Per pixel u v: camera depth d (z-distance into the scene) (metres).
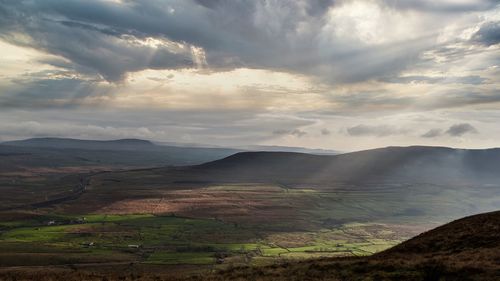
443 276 32.00
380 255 43.91
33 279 39.19
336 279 34.38
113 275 41.81
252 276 38.19
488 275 30.78
